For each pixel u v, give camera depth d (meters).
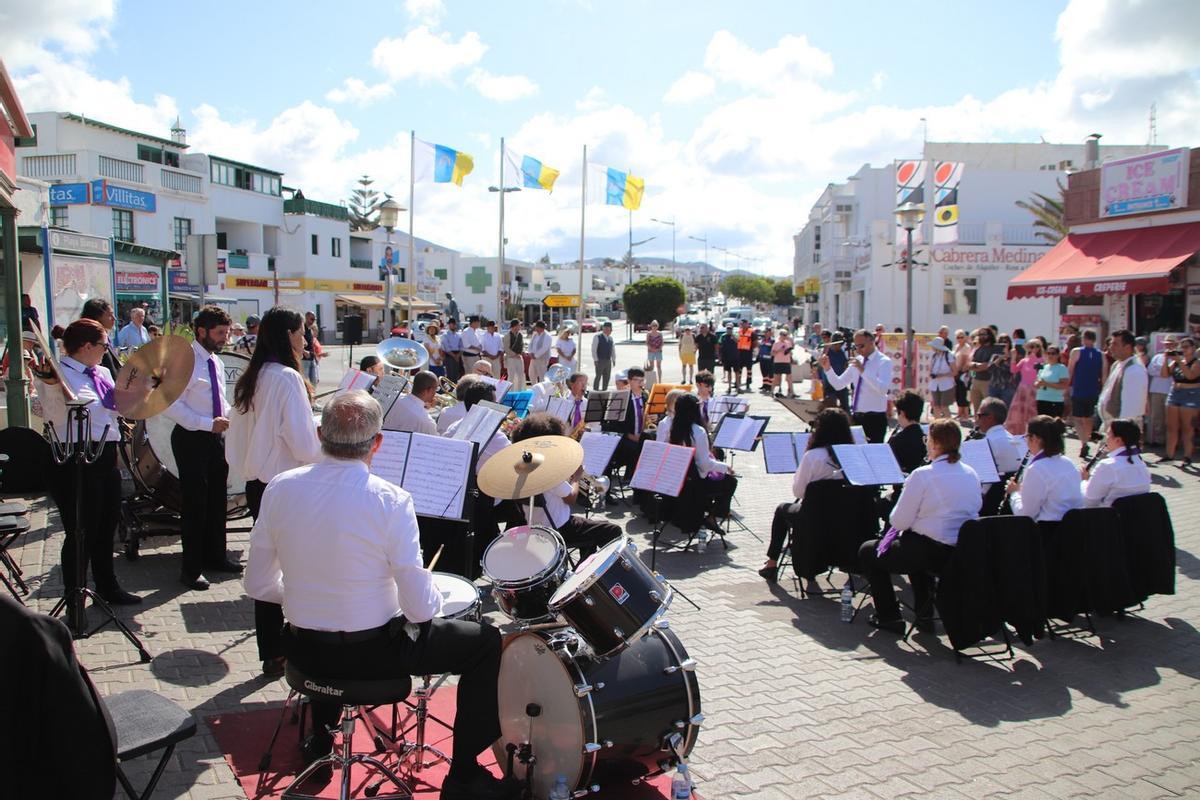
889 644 5.65
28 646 2.12
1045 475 6.04
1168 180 15.59
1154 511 6.13
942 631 5.90
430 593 3.10
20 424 8.51
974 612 5.26
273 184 44.66
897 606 5.90
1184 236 15.39
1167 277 14.71
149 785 3.05
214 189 39.72
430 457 4.79
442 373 18.16
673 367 31.44
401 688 3.16
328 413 3.15
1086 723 4.55
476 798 3.36
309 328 17.03
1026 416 14.18
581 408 10.08
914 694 4.88
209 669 4.66
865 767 4.01
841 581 6.95
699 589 6.70
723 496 7.72
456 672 3.35
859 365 10.02
